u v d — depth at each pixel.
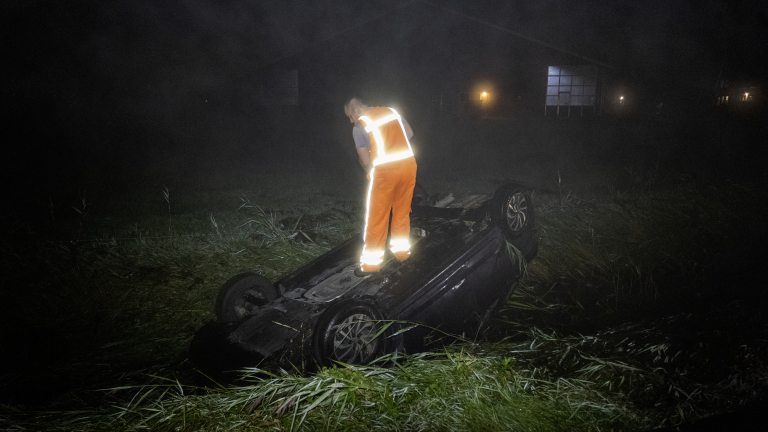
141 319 4.55
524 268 4.81
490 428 2.60
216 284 5.13
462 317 3.99
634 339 3.92
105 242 5.95
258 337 3.40
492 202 4.57
